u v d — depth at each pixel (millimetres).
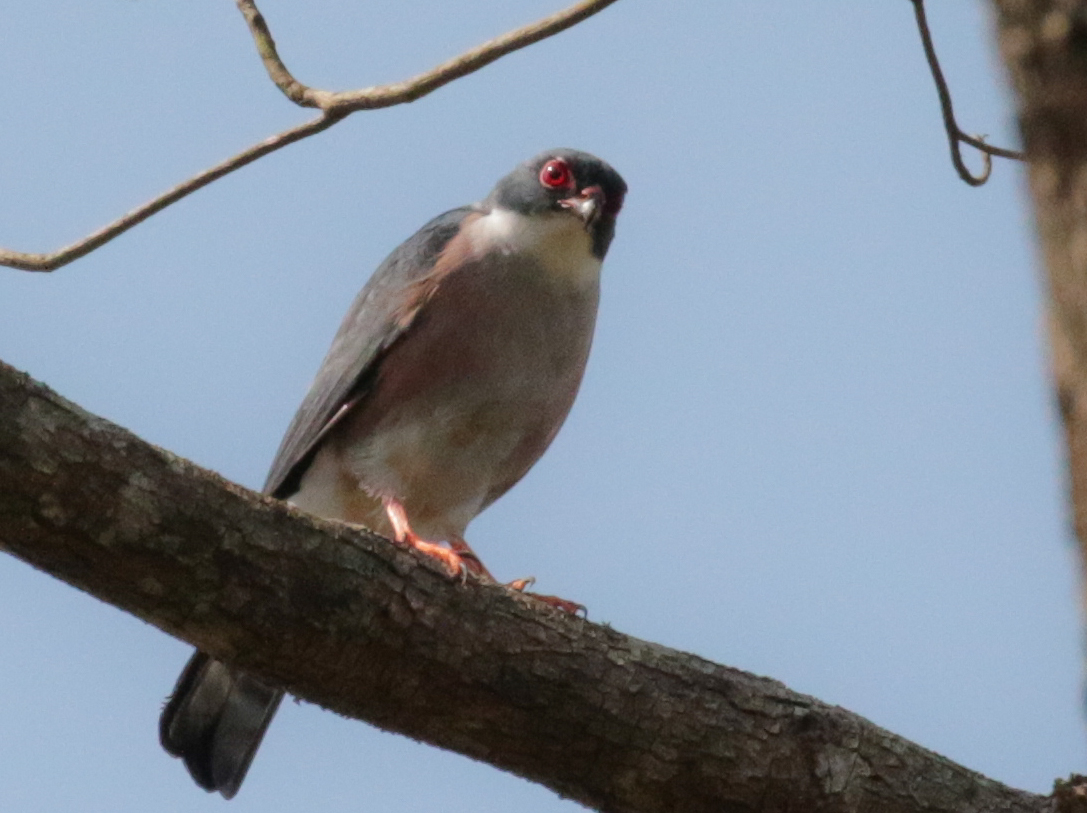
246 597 7715
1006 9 3600
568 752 8477
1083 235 3480
